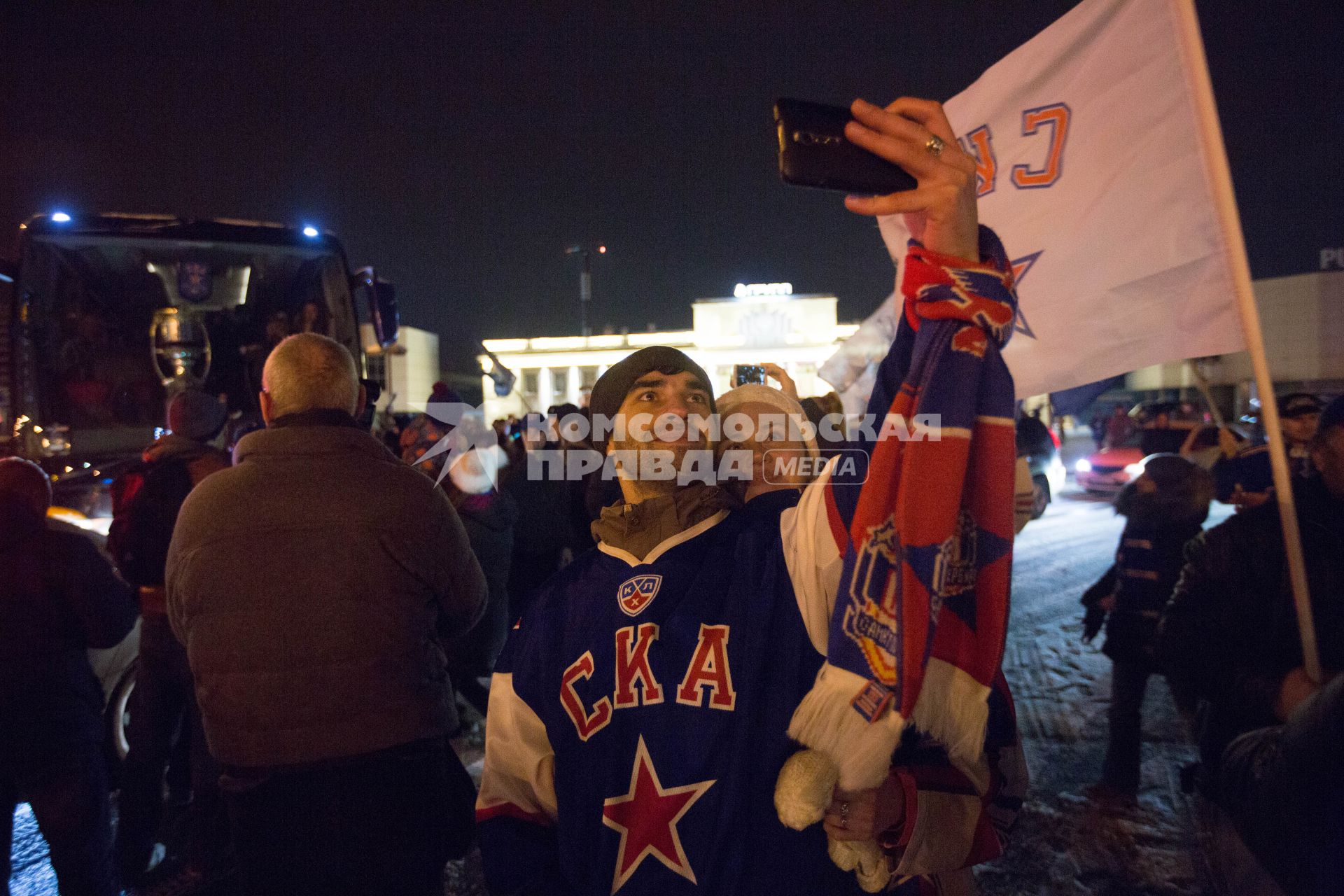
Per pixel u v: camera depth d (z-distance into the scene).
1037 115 2.12
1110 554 8.21
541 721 1.23
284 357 1.86
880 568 0.97
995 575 0.95
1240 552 1.88
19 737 2.35
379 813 1.70
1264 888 1.64
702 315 37.81
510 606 4.21
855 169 0.94
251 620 1.68
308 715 1.67
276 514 1.71
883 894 1.14
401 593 1.75
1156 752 3.68
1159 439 3.78
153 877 2.96
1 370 5.19
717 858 1.03
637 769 1.09
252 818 1.70
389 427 6.70
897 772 1.08
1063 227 2.08
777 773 1.04
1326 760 1.43
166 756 3.02
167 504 2.80
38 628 2.37
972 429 0.96
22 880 3.04
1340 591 1.78
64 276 5.40
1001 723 1.12
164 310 5.44
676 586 1.17
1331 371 28.27
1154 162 1.94
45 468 4.92
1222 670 1.86
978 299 0.95
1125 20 1.97
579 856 1.12
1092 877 2.76
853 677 0.96
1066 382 2.08
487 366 6.15
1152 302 1.96
